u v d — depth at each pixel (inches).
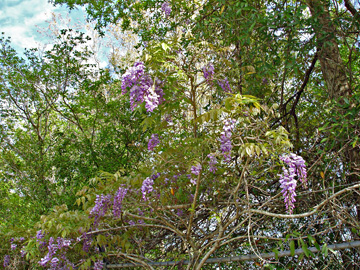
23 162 263.6
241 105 83.7
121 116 216.8
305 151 118.3
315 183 106.6
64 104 269.1
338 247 79.0
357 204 96.7
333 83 110.5
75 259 121.3
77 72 252.5
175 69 89.6
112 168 201.6
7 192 257.6
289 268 95.7
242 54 124.9
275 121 125.8
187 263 102.7
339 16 107.7
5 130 278.5
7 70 271.4
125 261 120.2
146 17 221.3
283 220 108.3
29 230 128.7
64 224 108.6
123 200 103.3
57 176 236.2
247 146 78.2
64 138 243.8
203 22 140.3
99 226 110.9
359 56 136.2
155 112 95.4
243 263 108.5
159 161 102.0
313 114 130.9
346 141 98.9
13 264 130.3
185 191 110.1
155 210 101.3
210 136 93.7
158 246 122.4
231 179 107.9
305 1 105.9
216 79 101.4
